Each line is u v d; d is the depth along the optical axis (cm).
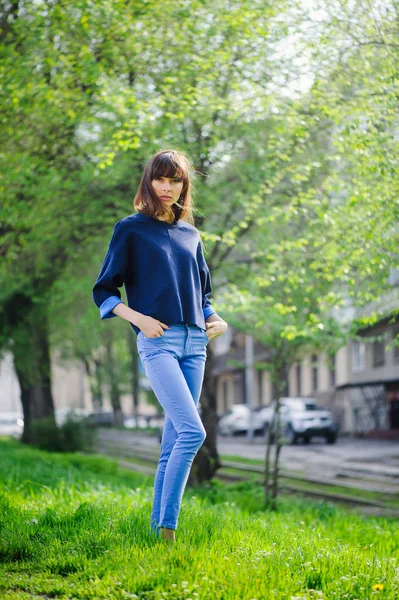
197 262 472
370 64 1009
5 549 461
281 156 1214
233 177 1566
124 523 514
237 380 6322
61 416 2884
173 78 1173
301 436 3553
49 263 1912
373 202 966
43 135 1411
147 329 431
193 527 515
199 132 1473
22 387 3064
